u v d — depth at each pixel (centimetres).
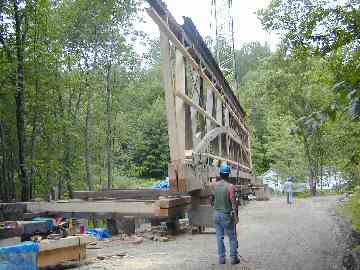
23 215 1102
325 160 3653
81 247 827
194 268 792
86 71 1969
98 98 2178
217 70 1995
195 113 1558
